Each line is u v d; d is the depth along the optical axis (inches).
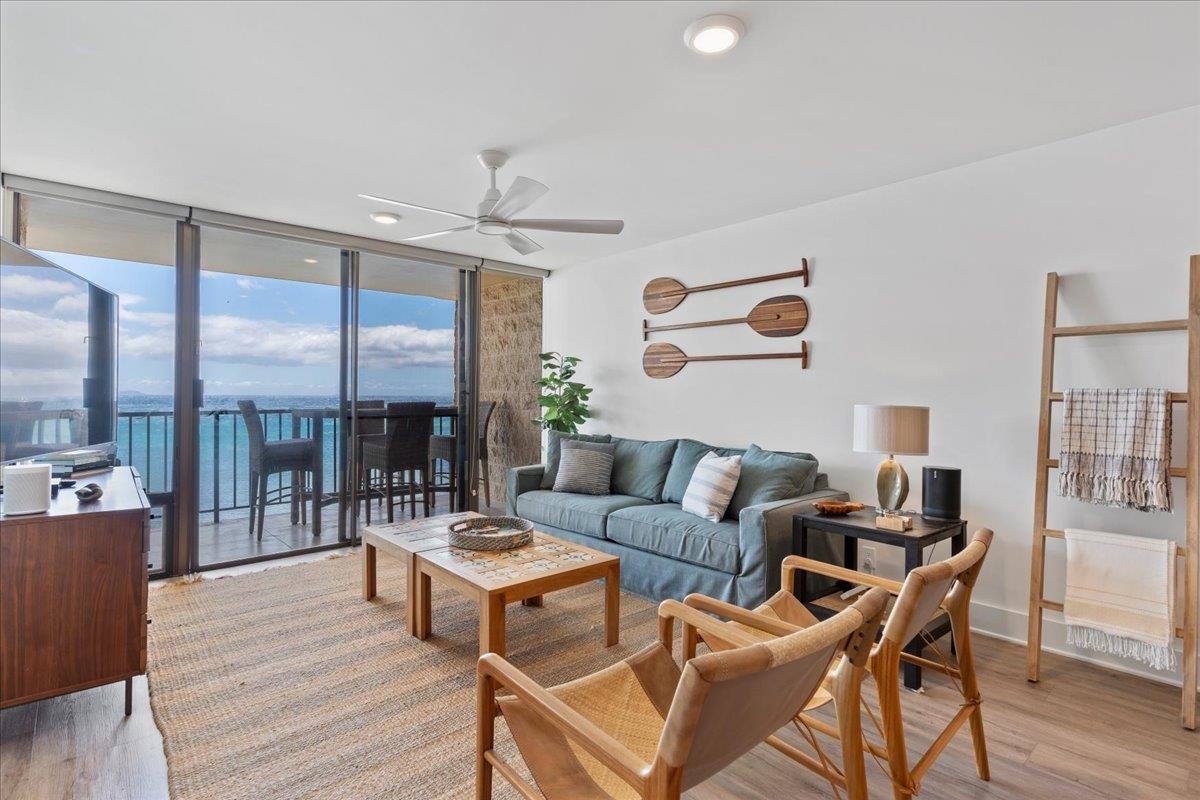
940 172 122.3
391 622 116.4
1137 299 99.0
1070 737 80.0
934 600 60.4
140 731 78.7
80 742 76.0
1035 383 109.7
